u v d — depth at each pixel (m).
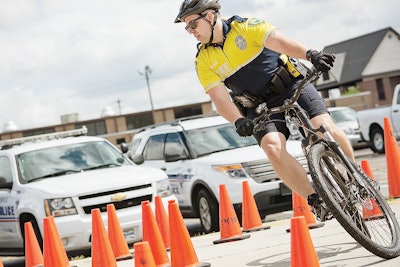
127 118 101.56
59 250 10.22
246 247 10.05
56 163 14.85
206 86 8.00
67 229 13.20
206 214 15.06
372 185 7.31
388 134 13.52
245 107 8.20
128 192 13.74
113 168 15.00
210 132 16.36
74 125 98.44
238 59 7.77
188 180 15.49
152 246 9.62
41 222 13.41
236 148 15.87
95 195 13.52
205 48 7.93
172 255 8.72
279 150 7.48
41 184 13.95
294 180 7.48
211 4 7.68
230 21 7.76
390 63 110.38
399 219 9.70
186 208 15.72
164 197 14.18
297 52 7.37
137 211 13.70
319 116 7.70
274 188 14.59
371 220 7.40
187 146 15.97
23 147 15.24
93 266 9.48
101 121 100.06
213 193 14.78
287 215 15.67
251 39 7.64
